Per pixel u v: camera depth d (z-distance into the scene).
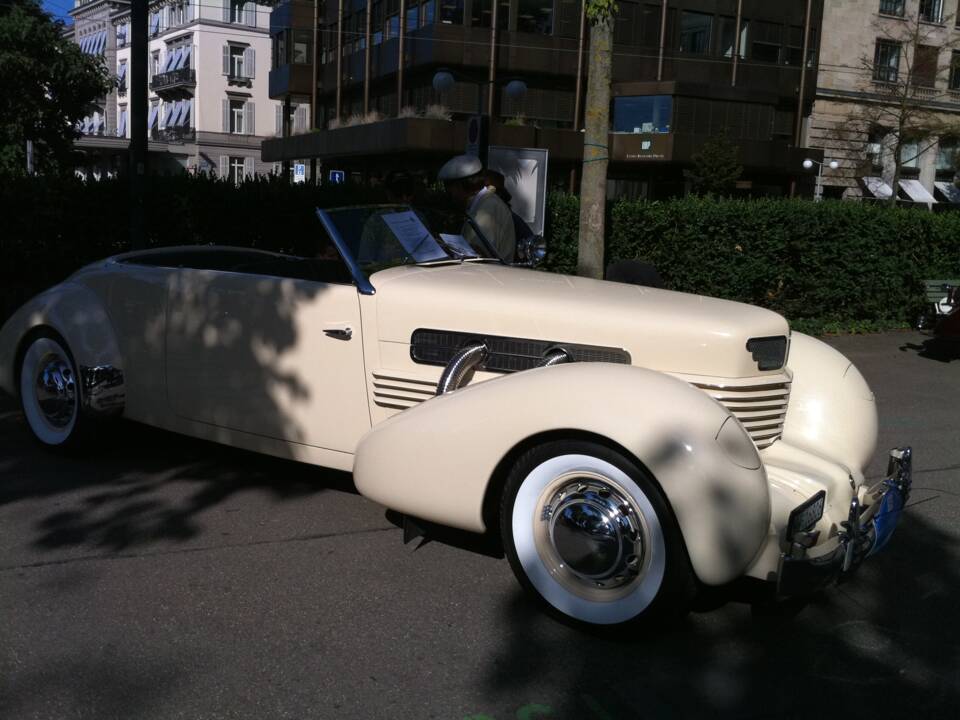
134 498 4.49
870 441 3.91
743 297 11.40
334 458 4.17
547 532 3.23
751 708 2.77
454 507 3.35
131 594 3.42
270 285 4.26
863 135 40.12
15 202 8.98
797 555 2.93
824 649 3.17
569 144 34.44
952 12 40.41
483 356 3.77
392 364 3.96
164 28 62.59
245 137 60.34
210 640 3.08
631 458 3.00
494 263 4.73
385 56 36.44
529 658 3.03
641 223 11.21
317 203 9.98
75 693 2.74
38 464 4.99
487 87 34.12
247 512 4.34
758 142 35.59
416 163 34.59
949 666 3.06
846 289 11.89
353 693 2.78
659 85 34.06
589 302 3.73
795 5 37.34
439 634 3.17
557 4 34.16
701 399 3.04
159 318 4.65
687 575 3.00
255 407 4.35
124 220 9.49
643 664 3.02
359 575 3.65
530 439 3.20
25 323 5.07
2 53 29.30
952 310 9.78
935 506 4.88
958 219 12.72
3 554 3.76
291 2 41.88
